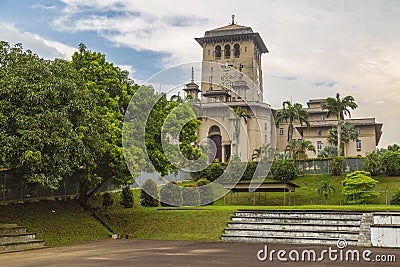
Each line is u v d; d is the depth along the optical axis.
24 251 11.93
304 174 37.81
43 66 13.34
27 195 17.53
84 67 17.47
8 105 12.33
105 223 16.92
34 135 12.04
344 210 15.39
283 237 13.43
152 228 16.09
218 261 9.26
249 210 16.44
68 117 13.59
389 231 12.00
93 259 9.88
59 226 15.30
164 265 8.73
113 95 17.70
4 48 14.30
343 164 36.88
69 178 19.69
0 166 12.52
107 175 17.41
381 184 32.94
